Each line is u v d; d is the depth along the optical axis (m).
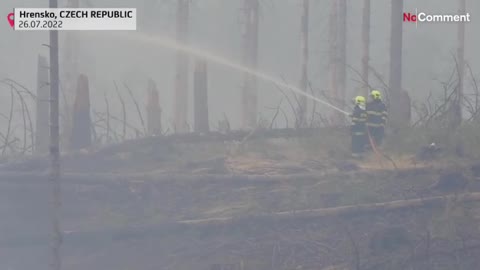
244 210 25.58
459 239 23.55
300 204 25.97
